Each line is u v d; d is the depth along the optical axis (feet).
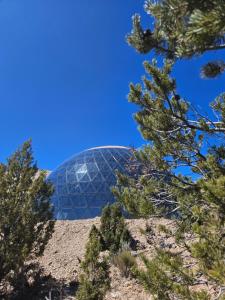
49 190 41.93
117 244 53.11
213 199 18.38
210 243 17.58
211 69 15.16
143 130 28.91
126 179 30.30
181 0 10.89
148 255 41.16
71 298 36.32
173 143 28.86
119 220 55.36
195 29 10.24
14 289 38.24
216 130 27.25
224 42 12.43
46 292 38.27
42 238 41.63
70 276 43.21
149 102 28.43
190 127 27.66
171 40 14.92
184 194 27.45
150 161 29.48
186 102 28.07
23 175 40.22
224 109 28.35
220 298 18.63
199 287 24.34
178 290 17.79
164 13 11.84
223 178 18.26
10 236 36.78
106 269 31.71
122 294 35.65
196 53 12.60
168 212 26.96
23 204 39.19
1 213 37.47
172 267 19.10
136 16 16.16
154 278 18.92
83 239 58.44
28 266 40.42
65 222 68.69
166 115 27.96
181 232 25.39
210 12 9.85
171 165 29.01
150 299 33.47
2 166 39.83
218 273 16.15
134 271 20.36
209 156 23.63
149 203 26.25
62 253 52.54
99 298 29.73
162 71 27.58
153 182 28.91
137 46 16.02
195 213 19.35
